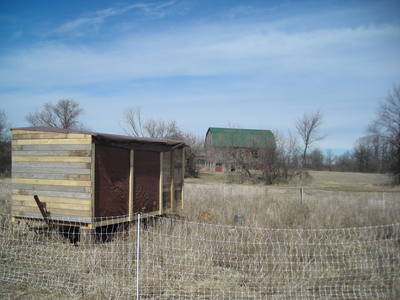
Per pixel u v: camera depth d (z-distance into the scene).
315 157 62.81
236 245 7.11
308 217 10.80
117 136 8.48
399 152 30.06
